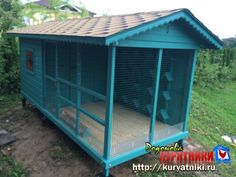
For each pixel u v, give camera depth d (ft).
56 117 14.79
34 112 19.60
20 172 11.78
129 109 16.51
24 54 19.17
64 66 14.97
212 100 32.04
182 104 13.99
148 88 14.64
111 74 9.26
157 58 11.10
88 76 16.72
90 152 11.22
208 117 23.70
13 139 14.87
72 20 17.48
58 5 32.58
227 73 43.70
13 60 24.14
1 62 22.43
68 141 14.62
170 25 10.93
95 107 16.88
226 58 45.37
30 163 12.59
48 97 15.80
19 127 16.87
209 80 38.01
